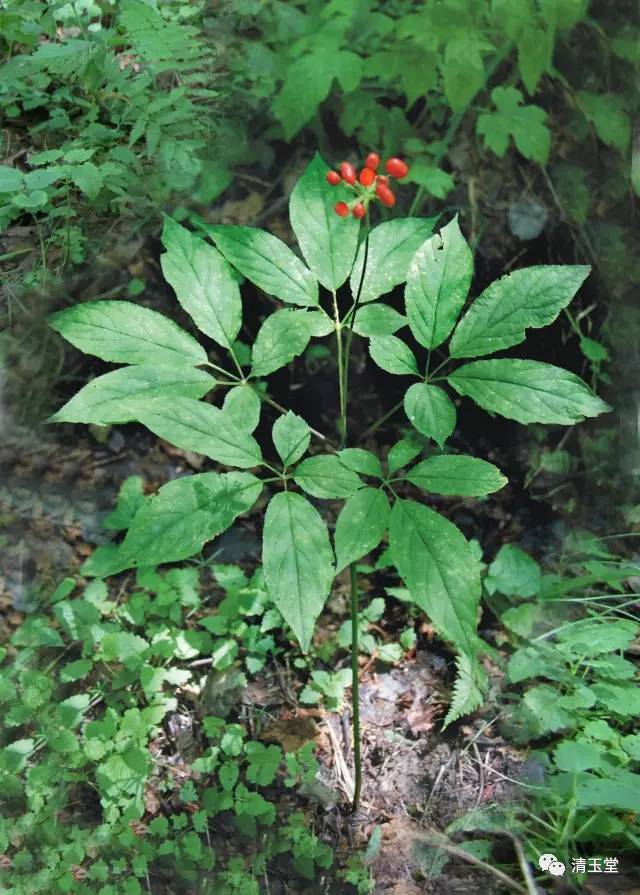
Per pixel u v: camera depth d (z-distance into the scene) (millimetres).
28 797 904
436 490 676
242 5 1334
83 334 691
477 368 693
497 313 694
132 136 1172
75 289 1155
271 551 653
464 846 886
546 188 1292
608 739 900
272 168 1260
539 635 1033
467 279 701
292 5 1325
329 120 1289
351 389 1197
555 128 1336
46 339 1139
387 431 1188
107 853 879
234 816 914
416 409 692
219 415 678
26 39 1268
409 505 678
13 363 1126
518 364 687
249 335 1200
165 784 929
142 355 695
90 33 1305
